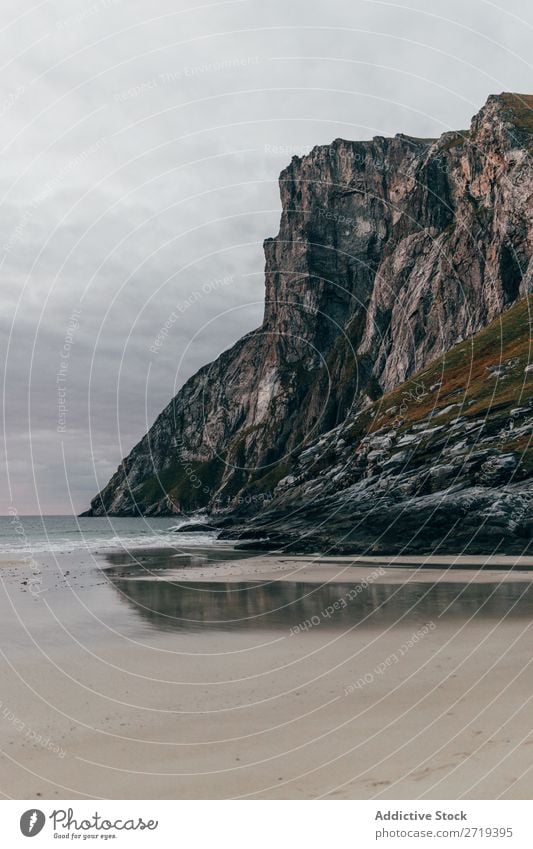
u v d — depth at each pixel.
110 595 27.22
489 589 27.47
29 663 15.88
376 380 150.75
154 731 11.22
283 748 10.27
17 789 9.09
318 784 8.96
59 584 31.03
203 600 25.73
